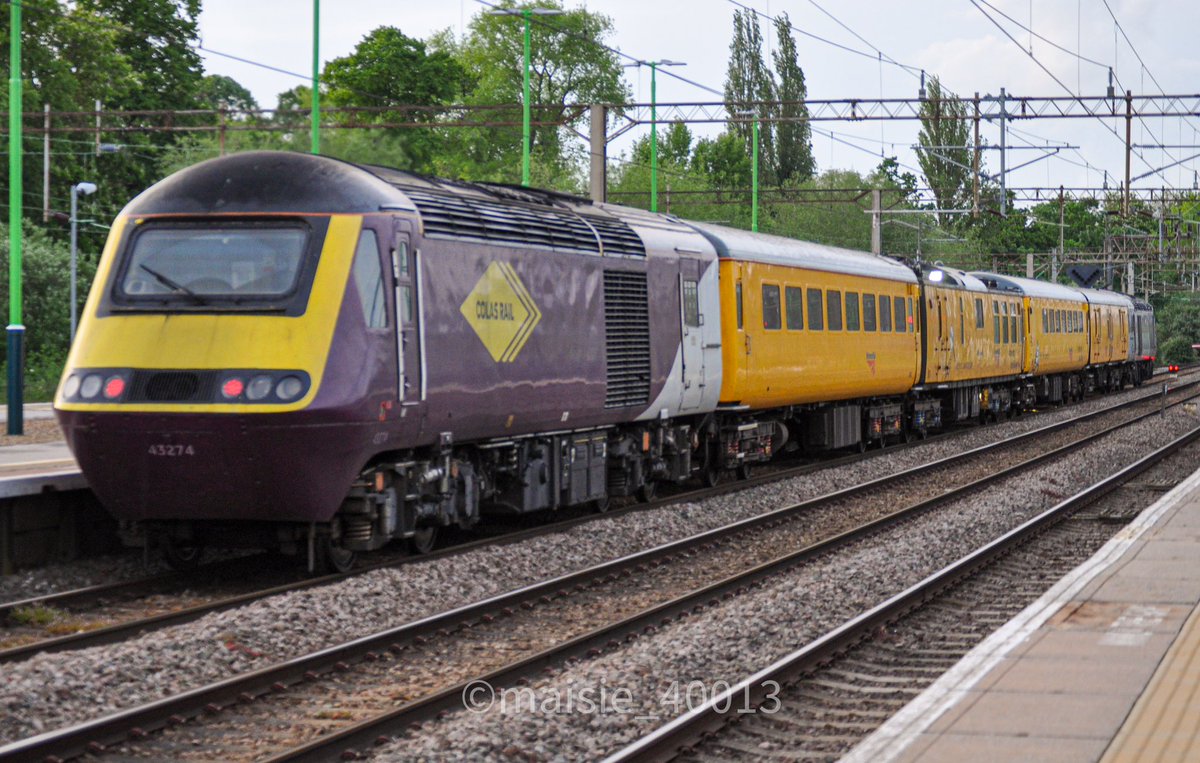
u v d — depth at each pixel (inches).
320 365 785.6
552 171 4554.6
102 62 3742.6
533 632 732.7
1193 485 1248.2
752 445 1482.5
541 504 1052.5
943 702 500.1
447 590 820.6
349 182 833.5
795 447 1721.2
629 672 607.2
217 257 813.9
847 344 1660.9
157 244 824.9
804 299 1541.6
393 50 4003.4
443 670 639.8
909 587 859.4
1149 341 4133.9
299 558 951.6
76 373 807.1
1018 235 5831.7
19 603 749.9
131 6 3966.5
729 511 1226.6
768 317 1437.0
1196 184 3147.1
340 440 792.9
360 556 948.0
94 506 952.3
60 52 3715.6
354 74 4005.9
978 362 2271.2
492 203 979.9
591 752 502.9
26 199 3639.3
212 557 968.9
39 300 3203.7
